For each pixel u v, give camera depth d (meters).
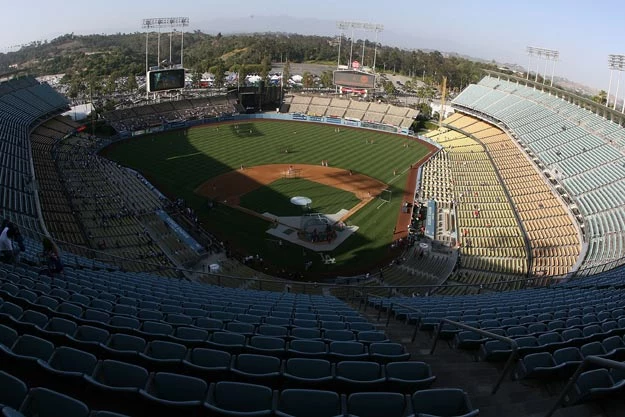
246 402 9.94
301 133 99.31
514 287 40.12
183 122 99.81
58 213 48.81
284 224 55.69
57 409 8.22
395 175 74.00
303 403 9.83
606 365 8.72
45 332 12.33
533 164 69.94
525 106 90.38
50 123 87.38
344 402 10.14
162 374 10.08
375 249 50.62
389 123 107.00
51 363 10.58
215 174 71.88
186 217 56.09
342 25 148.38
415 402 9.85
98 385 9.50
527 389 12.31
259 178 70.88
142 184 64.25
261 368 12.02
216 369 11.27
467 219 56.28
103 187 60.44
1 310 14.07
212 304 21.03
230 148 86.31
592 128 71.25
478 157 80.12
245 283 42.72
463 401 9.99
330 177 72.50
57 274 22.36
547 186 62.00
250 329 15.84
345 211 60.09
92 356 10.65
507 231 52.25
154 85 101.06
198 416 9.27
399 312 21.67
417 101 131.75
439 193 65.12
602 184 55.62
